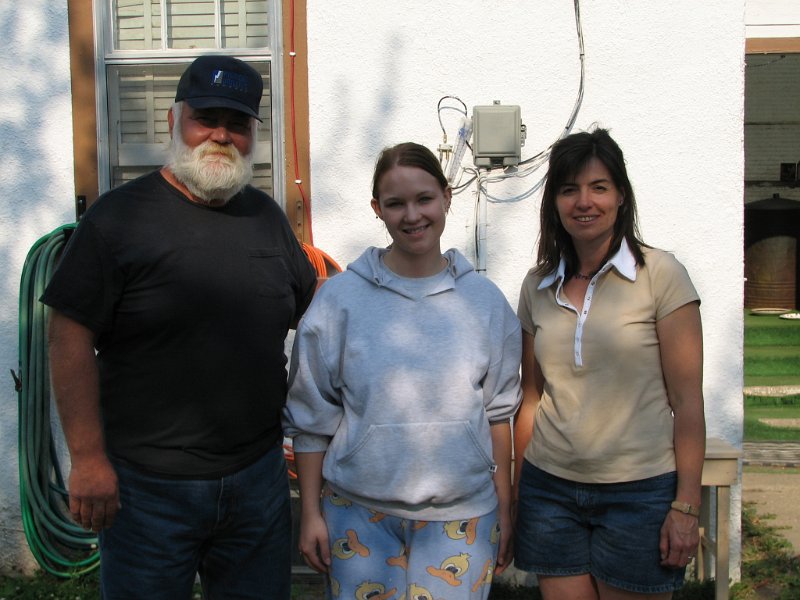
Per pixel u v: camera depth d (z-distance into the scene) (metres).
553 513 2.10
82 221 1.95
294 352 2.09
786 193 11.16
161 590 2.03
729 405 3.31
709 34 3.23
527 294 2.21
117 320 1.96
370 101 3.32
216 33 3.41
